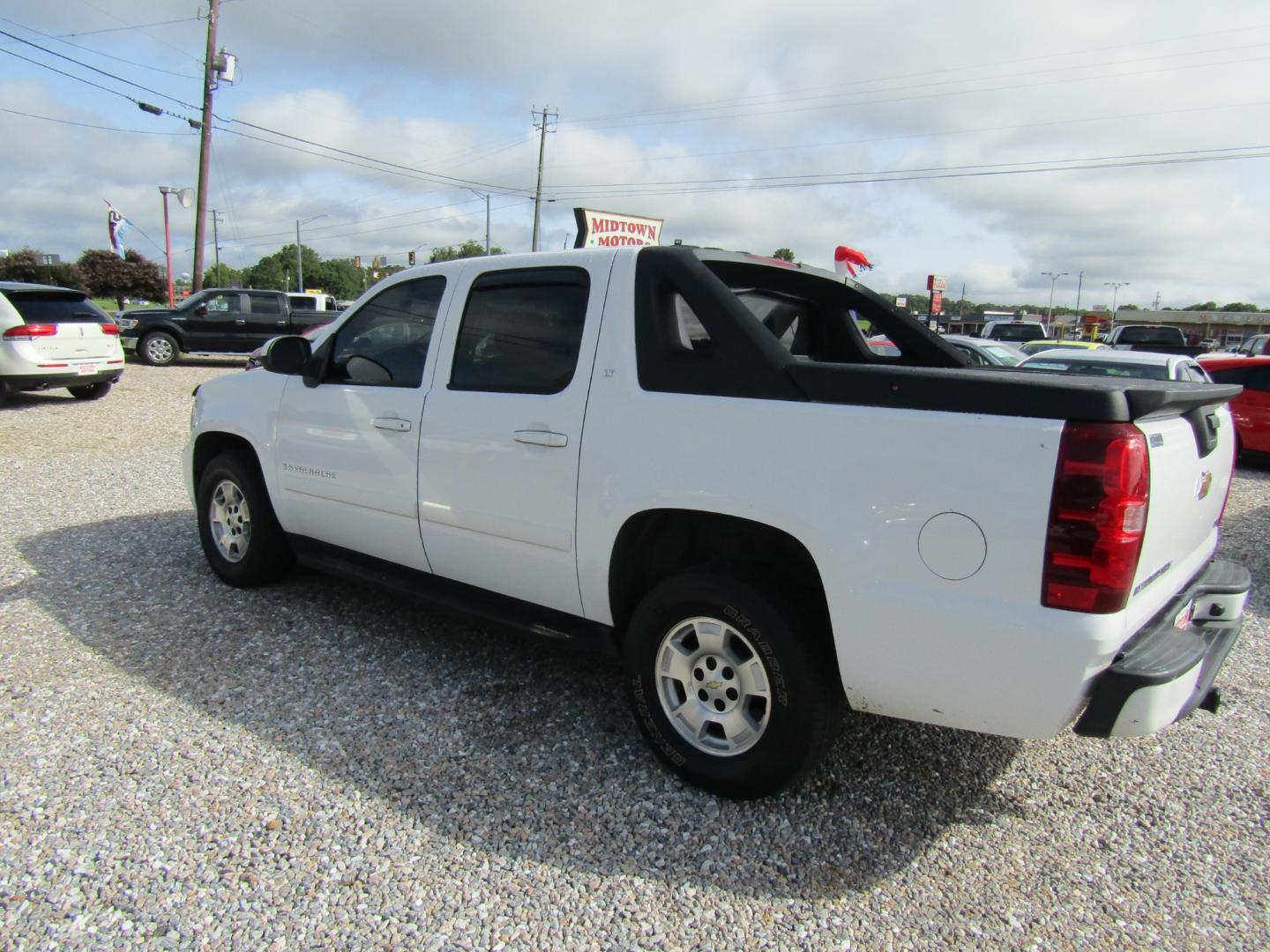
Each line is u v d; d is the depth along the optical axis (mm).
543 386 3148
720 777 2775
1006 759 3170
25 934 2125
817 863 2527
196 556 5340
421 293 3732
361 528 3893
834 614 2457
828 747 2689
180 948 2104
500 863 2475
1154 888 2465
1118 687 2213
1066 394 2148
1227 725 3486
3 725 3150
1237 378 10484
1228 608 2830
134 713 3281
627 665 2977
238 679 3609
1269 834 2744
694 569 2770
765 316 3689
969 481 2227
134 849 2469
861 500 2381
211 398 4703
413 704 3428
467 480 3348
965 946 2211
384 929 2195
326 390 3990
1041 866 2555
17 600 4477
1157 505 2279
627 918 2271
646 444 2799
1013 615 2191
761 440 2561
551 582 3170
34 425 10461
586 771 2975
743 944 2189
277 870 2402
